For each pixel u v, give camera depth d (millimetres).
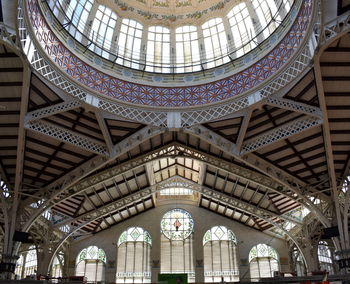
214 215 42625
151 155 27984
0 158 23531
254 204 35812
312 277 22734
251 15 24188
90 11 23906
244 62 23281
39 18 18047
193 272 39562
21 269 41156
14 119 20344
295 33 19203
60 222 34688
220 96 22781
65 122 21922
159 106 23047
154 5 26922
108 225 41312
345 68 17734
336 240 25438
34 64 17594
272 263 40000
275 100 20391
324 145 23141
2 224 27656
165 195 43375
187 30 27047
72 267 39500
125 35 25766
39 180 26391
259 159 25172
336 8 14867
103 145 23656
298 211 35875
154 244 40844
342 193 26828
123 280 39125
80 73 21203
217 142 23266
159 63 25797
